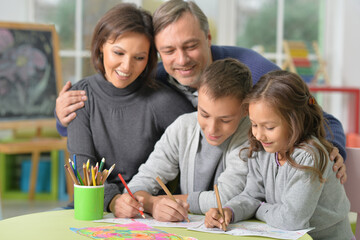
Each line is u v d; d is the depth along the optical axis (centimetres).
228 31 386
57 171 341
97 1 368
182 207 113
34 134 357
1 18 356
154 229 104
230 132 120
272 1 392
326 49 403
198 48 138
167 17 134
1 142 318
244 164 125
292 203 107
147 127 146
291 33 397
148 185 130
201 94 117
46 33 332
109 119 145
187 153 134
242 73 120
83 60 367
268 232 103
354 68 399
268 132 109
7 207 312
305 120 113
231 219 111
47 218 113
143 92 147
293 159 110
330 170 116
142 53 135
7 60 316
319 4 401
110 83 144
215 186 110
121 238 96
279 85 108
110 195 122
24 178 349
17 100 318
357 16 395
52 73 332
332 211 117
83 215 112
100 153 146
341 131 141
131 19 133
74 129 144
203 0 383
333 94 400
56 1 365
